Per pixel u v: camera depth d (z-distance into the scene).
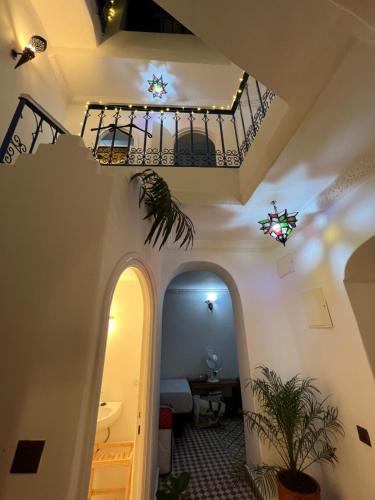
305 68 1.17
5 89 2.31
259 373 2.57
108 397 2.46
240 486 2.50
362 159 1.56
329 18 0.93
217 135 3.88
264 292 2.96
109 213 1.20
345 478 1.88
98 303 1.05
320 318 2.21
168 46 3.70
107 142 4.08
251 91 3.37
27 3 2.77
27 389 0.89
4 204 1.18
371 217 1.65
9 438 0.84
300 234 2.56
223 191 2.19
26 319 0.99
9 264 1.07
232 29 1.13
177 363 5.56
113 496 2.11
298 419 2.04
